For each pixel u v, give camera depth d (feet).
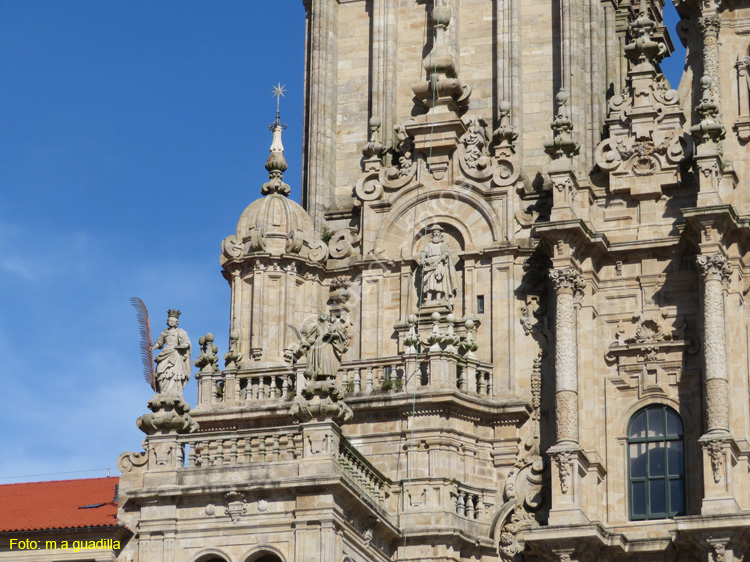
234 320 226.99
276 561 194.70
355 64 243.19
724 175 220.02
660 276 220.02
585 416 215.31
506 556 213.05
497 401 217.97
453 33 237.25
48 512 203.41
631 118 225.15
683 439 214.28
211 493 193.26
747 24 228.22
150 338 204.44
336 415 193.67
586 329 218.59
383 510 204.13
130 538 195.11
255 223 229.66
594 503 211.82
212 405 220.43
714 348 210.18
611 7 239.50
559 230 216.95
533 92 234.99
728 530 201.46
